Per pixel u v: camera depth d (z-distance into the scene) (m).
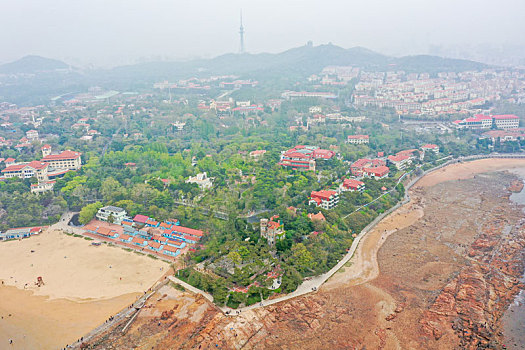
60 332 159.12
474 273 193.12
